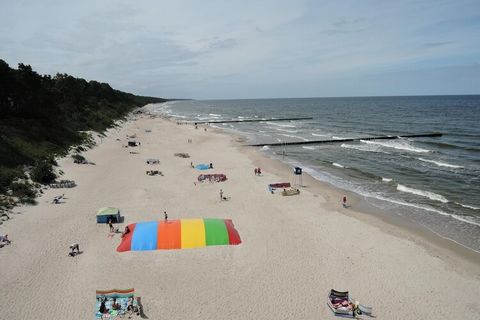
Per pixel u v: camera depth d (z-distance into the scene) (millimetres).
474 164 51875
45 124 57312
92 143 61594
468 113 143750
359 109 189875
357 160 56312
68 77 103438
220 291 20406
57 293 19891
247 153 62812
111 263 23062
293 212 32938
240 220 30719
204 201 35531
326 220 31078
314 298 19938
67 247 25016
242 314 18484
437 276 22422
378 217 31969
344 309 18562
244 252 24859
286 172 48562
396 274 22562
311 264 23531
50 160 43656
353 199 36875
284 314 18562
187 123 117688
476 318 18531
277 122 123812
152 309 18719
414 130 91625
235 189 39844
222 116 156125
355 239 27375
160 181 42500
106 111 107250
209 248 25125
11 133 46656
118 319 17891
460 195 37719
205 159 56750
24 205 31625
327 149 66938
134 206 33500
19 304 18906
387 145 70438
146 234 25547
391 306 19406
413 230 29219
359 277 22156
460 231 29031
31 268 22266
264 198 36844
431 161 54312
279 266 23188
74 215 30547
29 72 63688
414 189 39969
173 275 21906
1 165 36750
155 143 71625
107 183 40406
